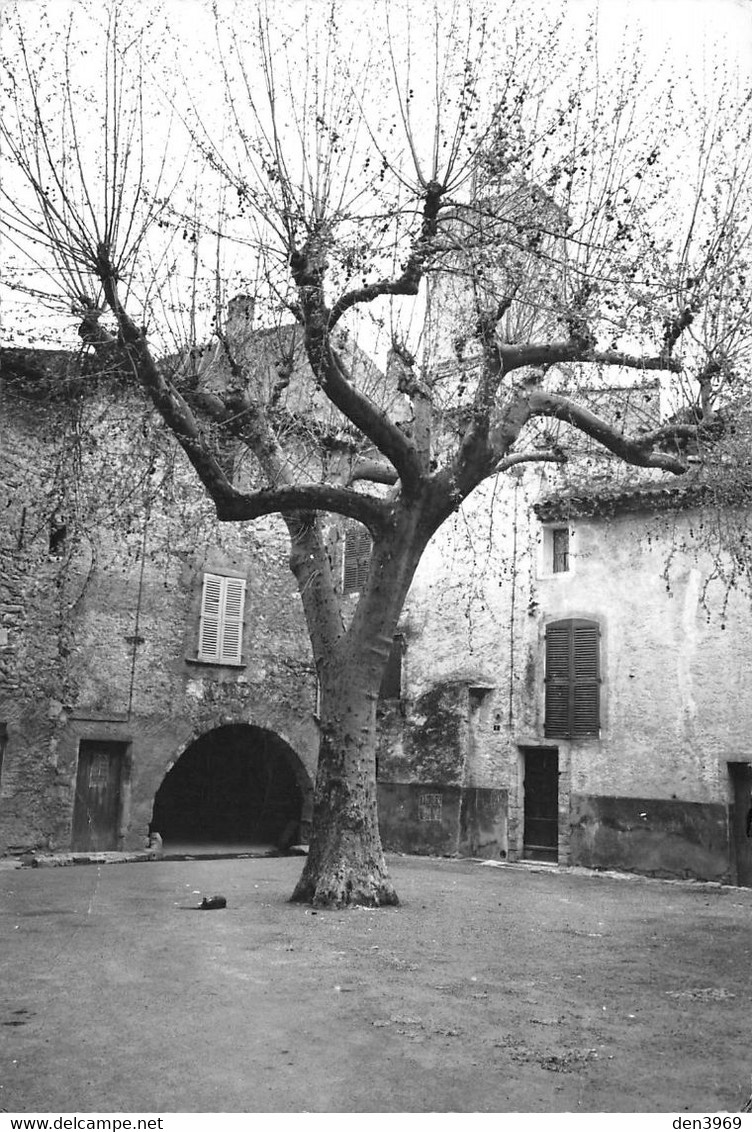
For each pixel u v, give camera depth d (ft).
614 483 49.42
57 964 22.08
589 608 49.57
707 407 33.71
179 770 60.08
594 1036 16.96
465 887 39.04
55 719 45.98
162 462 47.62
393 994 19.75
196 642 52.37
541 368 34.91
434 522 32.76
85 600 47.62
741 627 44.47
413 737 55.06
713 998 20.24
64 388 41.42
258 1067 14.71
